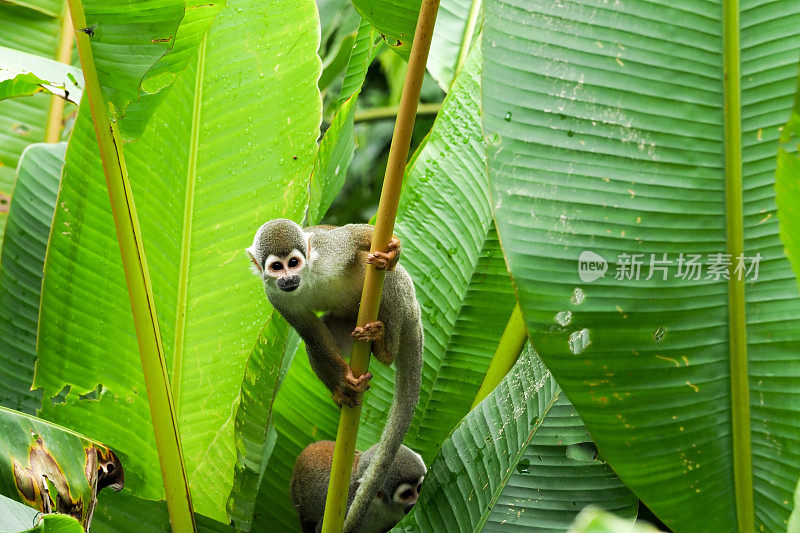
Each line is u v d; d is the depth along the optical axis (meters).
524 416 3.72
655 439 2.98
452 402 4.39
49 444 3.28
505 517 3.53
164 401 3.48
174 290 4.11
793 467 2.87
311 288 4.02
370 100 7.79
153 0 3.08
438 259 4.31
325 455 4.48
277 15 4.07
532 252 2.92
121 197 3.38
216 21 4.02
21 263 4.42
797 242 2.44
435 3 2.83
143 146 3.93
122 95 3.30
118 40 3.18
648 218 2.91
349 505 4.55
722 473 2.97
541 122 2.96
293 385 4.46
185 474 3.55
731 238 2.89
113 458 3.49
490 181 2.94
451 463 3.71
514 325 4.15
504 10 3.04
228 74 4.06
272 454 4.57
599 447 3.01
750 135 2.87
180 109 3.99
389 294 3.82
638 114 2.93
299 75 4.13
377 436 4.55
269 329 4.03
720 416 2.95
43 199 4.50
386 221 3.17
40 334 3.94
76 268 3.88
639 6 2.96
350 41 6.01
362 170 7.48
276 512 4.56
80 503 3.29
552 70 2.97
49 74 3.67
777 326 2.86
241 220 4.15
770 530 2.93
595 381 2.95
